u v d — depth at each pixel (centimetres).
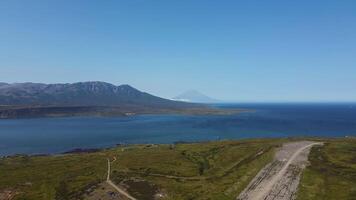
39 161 19238
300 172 14375
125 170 16000
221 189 12575
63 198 12431
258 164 15900
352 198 11188
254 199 11425
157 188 13000
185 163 17150
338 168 14912
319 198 11294
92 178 14750
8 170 16962
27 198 12644
